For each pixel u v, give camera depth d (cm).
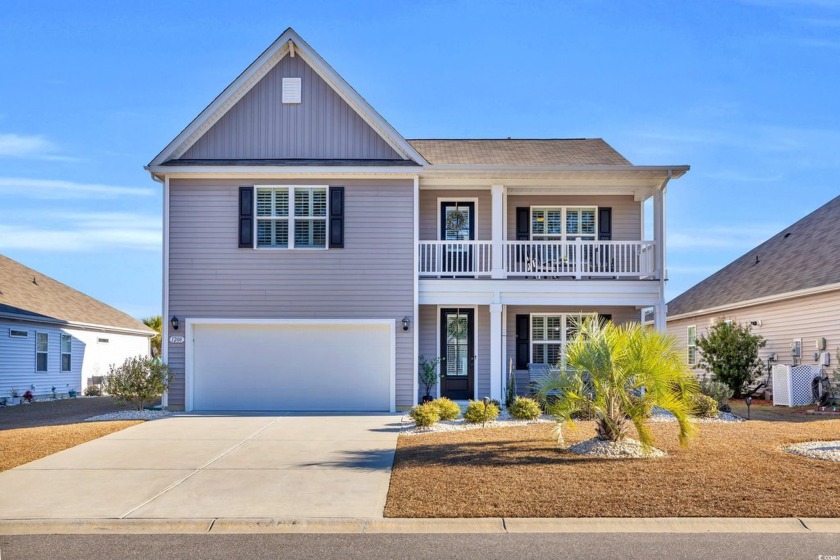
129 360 1706
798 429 1247
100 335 2905
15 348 2281
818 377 1780
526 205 1975
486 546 691
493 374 1761
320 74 1800
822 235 2241
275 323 1742
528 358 1978
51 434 1337
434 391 1902
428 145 2203
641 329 1084
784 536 712
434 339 1928
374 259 1755
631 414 1034
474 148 2155
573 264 1928
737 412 1648
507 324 1981
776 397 1888
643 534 725
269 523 775
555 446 1112
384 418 1584
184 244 1745
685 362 1080
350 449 1178
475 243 1806
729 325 2153
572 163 1917
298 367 1750
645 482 872
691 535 720
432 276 1858
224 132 1794
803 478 873
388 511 799
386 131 1773
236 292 1744
